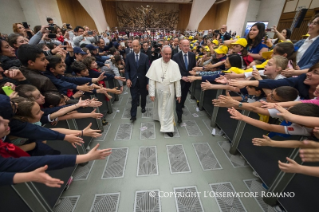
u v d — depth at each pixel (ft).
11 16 30.48
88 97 7.89
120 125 10.32
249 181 6.45
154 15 57.26
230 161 7.45
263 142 4.01
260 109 4.64
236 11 42.57
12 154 3.33
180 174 6.75
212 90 10.06
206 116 11.50
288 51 6.68
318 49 6.88
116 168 7.02
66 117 5.13
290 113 3.67
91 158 3.34
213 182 6.41
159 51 15.81
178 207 5.48
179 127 10.13
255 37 8.82
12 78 4.55
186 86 10.19
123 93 15.83
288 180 4.70
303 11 12.10
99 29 47.09
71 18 48.47
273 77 6.06
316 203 3.92
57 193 5.23
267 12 34.47
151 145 8.47
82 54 9.12
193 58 10.11
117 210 5.38
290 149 4.56
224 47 10.43
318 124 3.40
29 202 3.88
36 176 2.61
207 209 5.42
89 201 5.65
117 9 55.98
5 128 2.76
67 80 7.13
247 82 5.49
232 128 7.85
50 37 9.08
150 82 8.68
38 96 4.53
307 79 4.93
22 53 5.13
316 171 3.01
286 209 4.87
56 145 5.27
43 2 36.70
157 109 10.04
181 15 58.70
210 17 56.90
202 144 8.57
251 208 5.45
